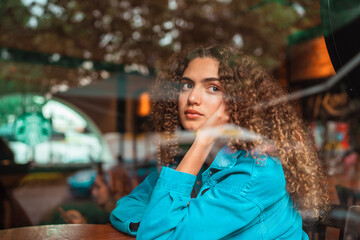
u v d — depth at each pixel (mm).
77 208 1992
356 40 981
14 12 4195
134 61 4434
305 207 997
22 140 3711
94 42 4730
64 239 921
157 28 4355
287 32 2418
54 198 2719
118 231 1005
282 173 896
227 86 933
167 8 4156
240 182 848
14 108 4023
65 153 3934
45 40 4652
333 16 1021
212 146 920
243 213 816
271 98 974
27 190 2938
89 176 3312
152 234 817
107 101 4328
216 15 3633
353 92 1061
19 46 4570
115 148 3750
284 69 1856
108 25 4562
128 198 1118
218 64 947
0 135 3711
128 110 3953
